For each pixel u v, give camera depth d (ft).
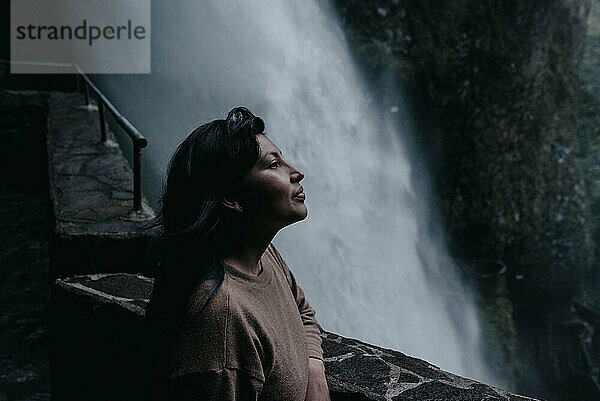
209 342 3.32
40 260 18.79
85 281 9.38
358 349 6.58
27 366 14.19
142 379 7.59
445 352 47.88
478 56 50.08
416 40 47.24
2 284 17.35
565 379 57.98
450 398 5.66
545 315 59.00
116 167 15.67
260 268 3.92
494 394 5.80
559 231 57.47
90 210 11.60
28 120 25.36
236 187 3.57
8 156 25.31
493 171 52.34
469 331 48.78
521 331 57.77
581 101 74.59
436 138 49.75
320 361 4.58
